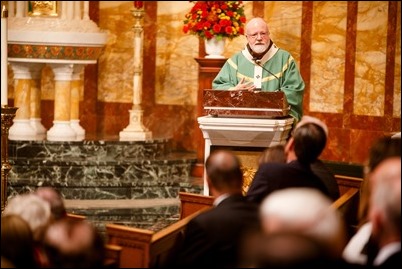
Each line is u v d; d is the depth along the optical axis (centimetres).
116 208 1262
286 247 376
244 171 966
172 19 1587
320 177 776
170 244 704
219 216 616
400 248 481
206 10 1341
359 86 1469
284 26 1514
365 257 568
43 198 638
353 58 1471
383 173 502
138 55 1446
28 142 1365
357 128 1474
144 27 1596
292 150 736
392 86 1440
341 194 974
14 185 1321
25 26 1367
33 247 557
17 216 555
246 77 1103
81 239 509
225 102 954
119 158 1399
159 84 1600
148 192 1346
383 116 1449
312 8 1495
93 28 1414
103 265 541
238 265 594
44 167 1343
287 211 420
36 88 1463
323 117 1502
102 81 1616
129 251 658
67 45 1375
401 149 642
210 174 643
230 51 1536
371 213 494
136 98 1455
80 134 1489
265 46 1093
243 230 612
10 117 941
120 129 1612
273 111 948
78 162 1344
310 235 388
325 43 1490
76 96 1484
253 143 957
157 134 1603
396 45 1434
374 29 1452
